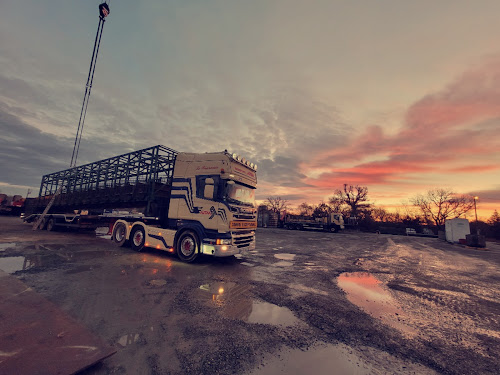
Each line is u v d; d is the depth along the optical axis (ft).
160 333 9.77
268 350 8.92
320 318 12.26
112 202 35.83
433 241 77.15
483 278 23.91
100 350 7.70
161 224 29.43
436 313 13.79
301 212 199.62
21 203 93.81
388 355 9.04
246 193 25.90
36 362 6.77
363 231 134.00
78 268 19.02
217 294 15.06
